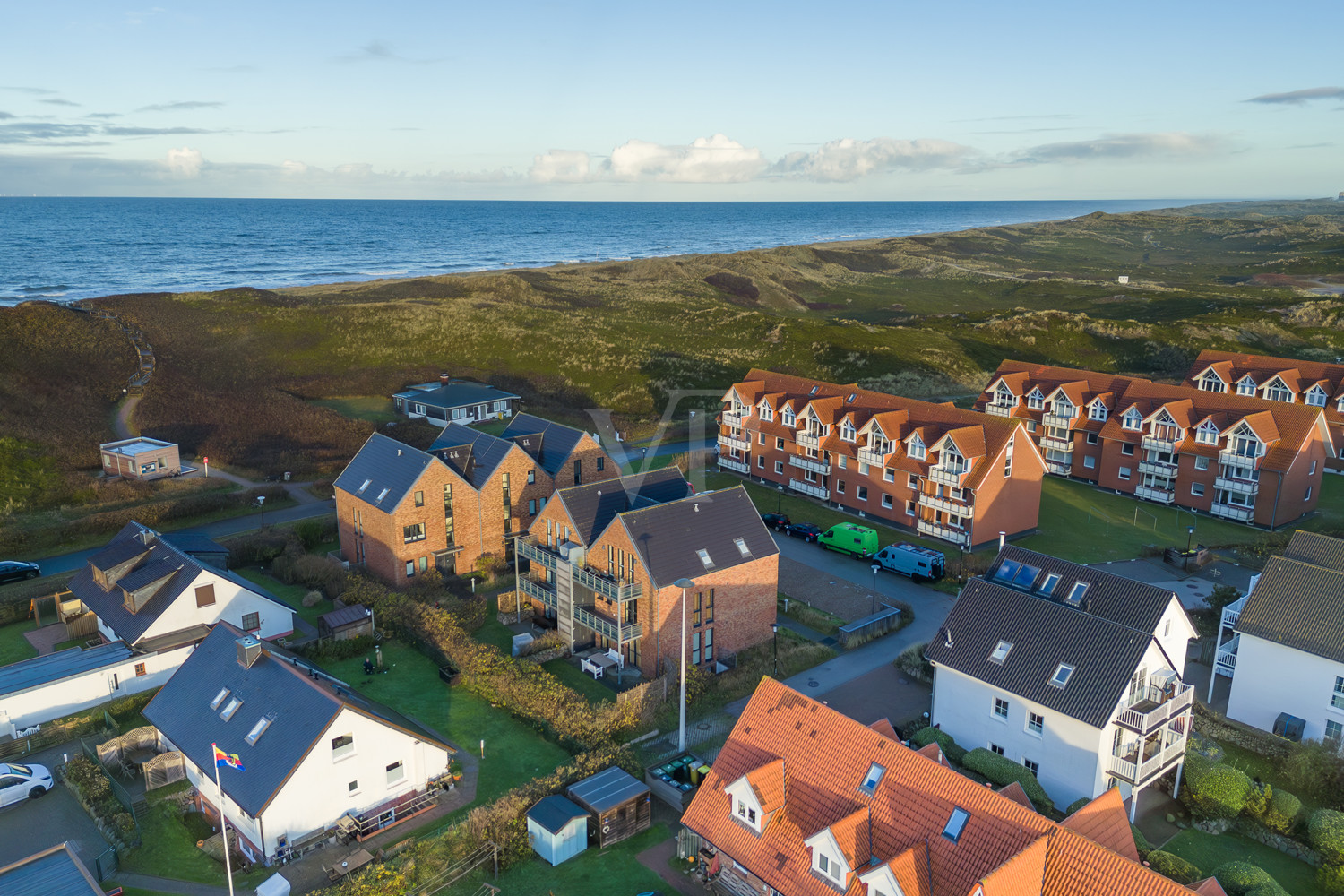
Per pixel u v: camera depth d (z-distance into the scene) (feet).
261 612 147.64
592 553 145.69
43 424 253.24
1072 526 209.36
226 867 94.53
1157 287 620.90
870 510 215.51
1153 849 92.12
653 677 138.00
